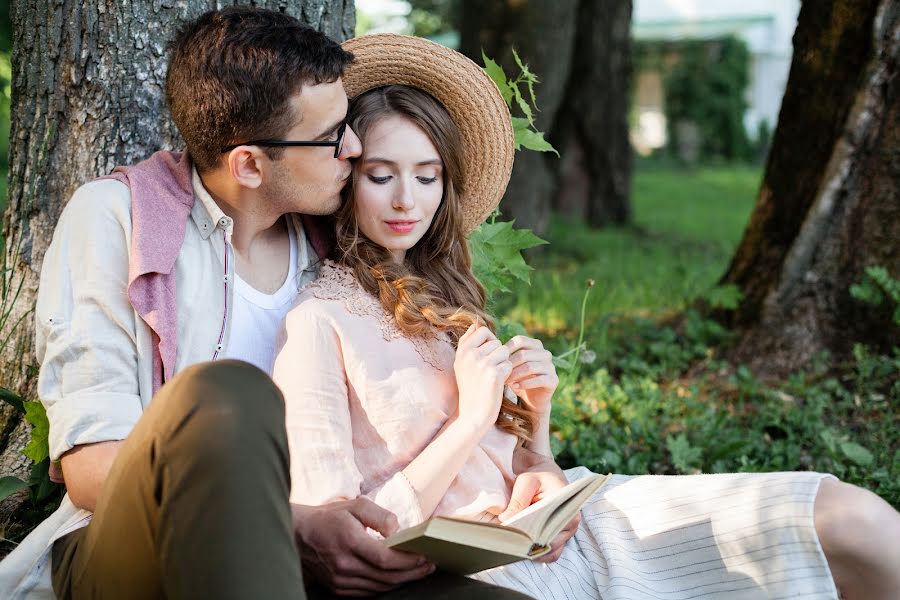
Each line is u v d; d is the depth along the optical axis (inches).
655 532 84.7
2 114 231.9
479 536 66.4
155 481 61.7
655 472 143.3
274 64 81.0
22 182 116.3
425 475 79.4
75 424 77.1
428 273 97.4
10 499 108.3
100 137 112.7
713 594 80.3
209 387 62.3
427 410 83.8
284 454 64.1
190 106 83.0
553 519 74.4
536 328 219.0
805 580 76.4
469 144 100.2
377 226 90.0
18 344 115.8
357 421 83.2
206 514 59.7
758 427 157.0
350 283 86.9
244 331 88.6
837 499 77.1
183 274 85.0
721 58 1074.1
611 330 208.8
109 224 83.0
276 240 93.1
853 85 172.2
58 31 112.1
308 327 83.0
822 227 179.3
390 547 68.5
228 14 83.9
